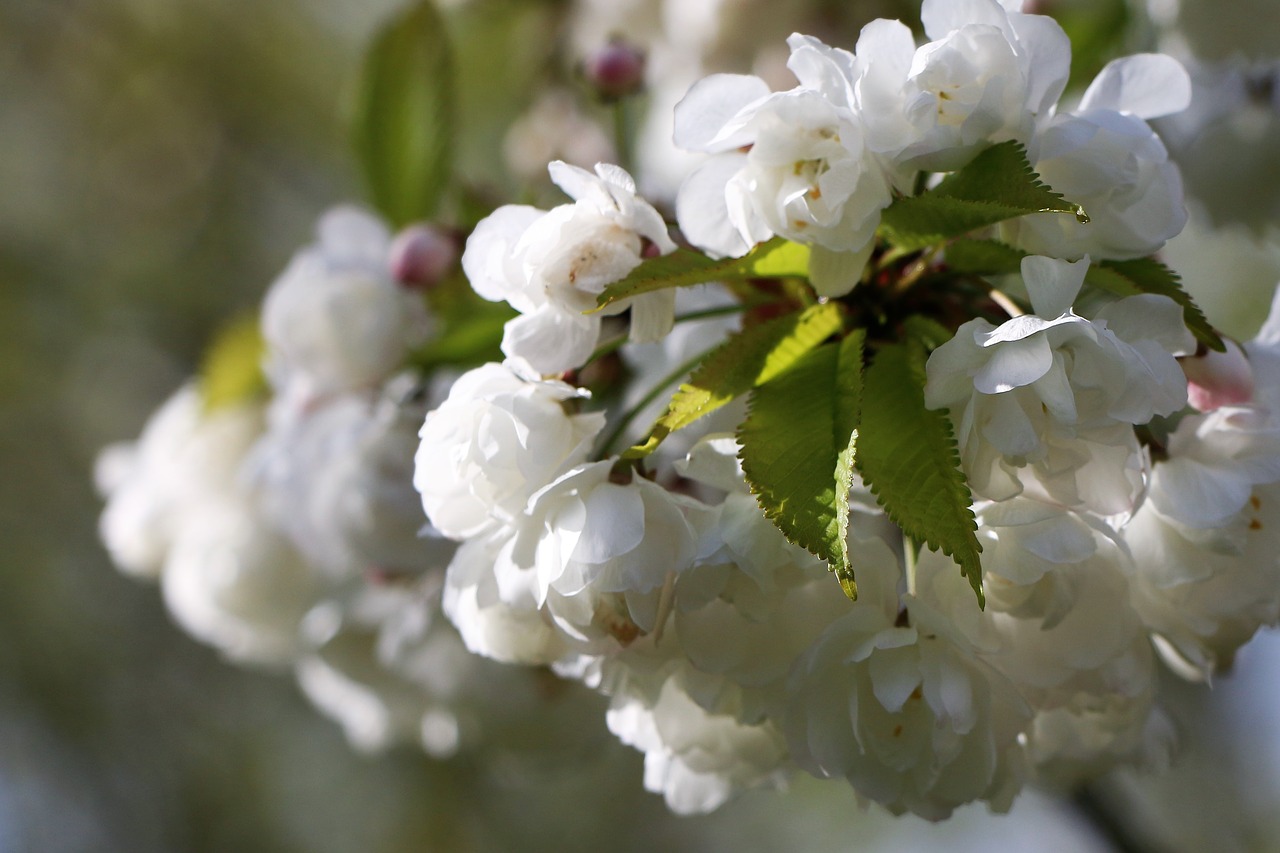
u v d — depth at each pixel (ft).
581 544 1.91
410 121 2.36
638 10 2.88
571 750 2.31
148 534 2.45
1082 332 1.86
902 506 1.87
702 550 1.91
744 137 1.91
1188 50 2.34
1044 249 1.94
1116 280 1.94
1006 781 1.97
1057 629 1.94
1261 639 4.73
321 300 2.24
